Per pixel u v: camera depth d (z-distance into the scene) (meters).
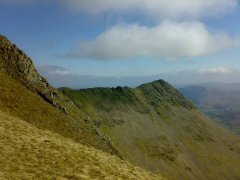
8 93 74.56
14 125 44.19
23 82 98.56
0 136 36.91
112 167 37.75
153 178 39.50
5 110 63.88
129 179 35.56
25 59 108.31
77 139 83.75
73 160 35.75
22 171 28.50
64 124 86.81
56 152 36.81
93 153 41.97
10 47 106.56
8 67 98.50
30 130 44.78
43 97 102.38
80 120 117.31
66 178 30.00
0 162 29.19
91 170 34.38
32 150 35.12
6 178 25.89
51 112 86.81
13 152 32.78
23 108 72.50
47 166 31.55
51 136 46.12
